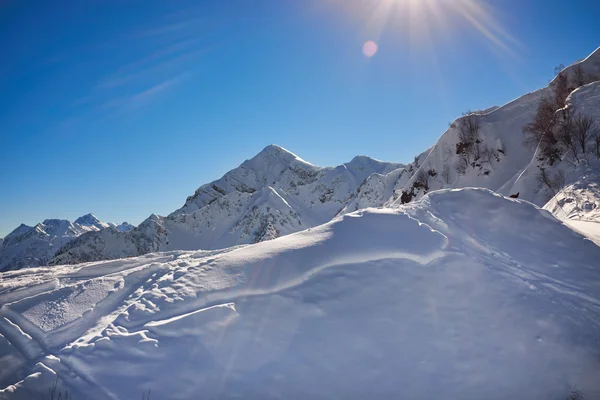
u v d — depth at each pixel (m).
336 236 11.72
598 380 7.34
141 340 8.54
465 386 7.46
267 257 11.10
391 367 7.91
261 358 8.16
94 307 10.31
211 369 7.94
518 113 63.94
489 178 58.34
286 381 7.70
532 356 7.94
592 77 54.94
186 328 8.80
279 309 9.34
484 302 9.28
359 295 9.65
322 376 7.79
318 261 10.68
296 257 10.91
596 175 29.61
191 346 8.41
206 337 8.60
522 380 7.49
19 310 10.22
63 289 11.22
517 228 12.17
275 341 8.53
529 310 8.99
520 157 57.06
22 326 9.65
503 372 7.66
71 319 9.89
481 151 62.62
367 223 12.24
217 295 9.87
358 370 7.88
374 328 8.75
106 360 8.14
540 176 38.97
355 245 11.15
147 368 7.94
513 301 9.27
